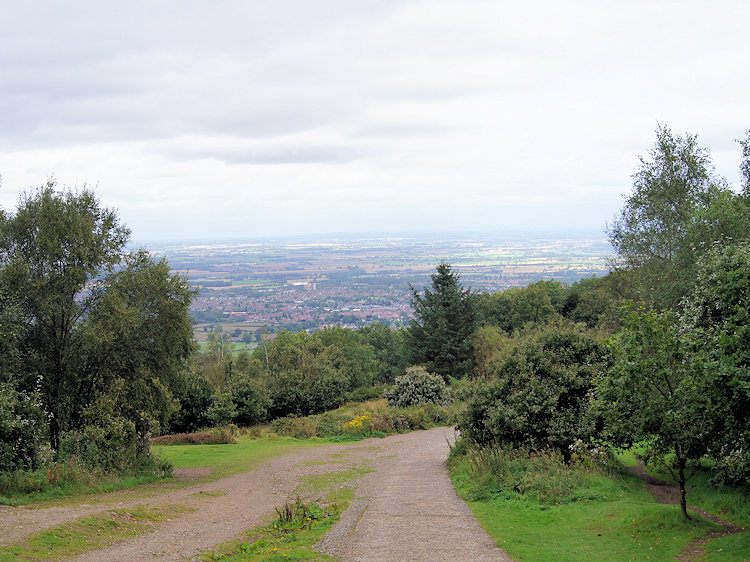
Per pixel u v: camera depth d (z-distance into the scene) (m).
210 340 52.03
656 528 9.29
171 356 19.36
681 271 20.28
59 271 17.20
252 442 28.36
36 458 14.14
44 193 17.50
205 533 10.45
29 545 8.51
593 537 9.19
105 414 17.28
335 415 33.56
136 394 18.62
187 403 33.44
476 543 9.05
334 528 10.53
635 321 9.53
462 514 11.32
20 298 16.31
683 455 9.65
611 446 14.37
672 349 9.15
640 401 9.34
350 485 15.73
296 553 8.77
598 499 11.71
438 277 51.59
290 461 21.19
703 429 9.01
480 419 16.70
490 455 14.82
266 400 36.16
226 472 19.17
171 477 18.12
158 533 10.31
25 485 12.84
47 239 16.77
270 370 45.91
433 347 50.78
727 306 9.27
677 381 9.53
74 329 17.75
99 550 8.90
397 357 70.50
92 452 16.50
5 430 13.05
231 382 35.56
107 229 18.45
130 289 18.28
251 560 8.48
